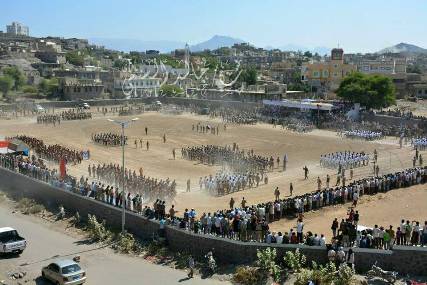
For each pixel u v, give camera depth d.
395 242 38.88
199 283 36.12
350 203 53.16
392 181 58.12
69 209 55.28
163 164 79.38
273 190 61.94
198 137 104.75
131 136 106.69
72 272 35.59
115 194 52.31
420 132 98.12
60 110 148.00
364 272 35.88
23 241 42.94
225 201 57.16
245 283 35.28
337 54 172.62
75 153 81.12
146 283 36.31
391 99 118.38
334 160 73.50
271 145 94.31
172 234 43.16
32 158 75.00
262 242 38.91
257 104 136.88
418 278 34.78
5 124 122.75
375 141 95.00
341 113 115.31
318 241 37.38
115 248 44.03
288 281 34.84
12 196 62.72
